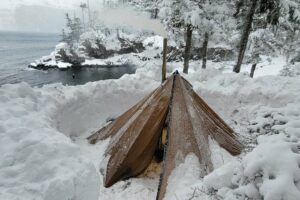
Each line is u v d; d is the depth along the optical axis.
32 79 27.52
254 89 6.93
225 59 24.47
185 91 4.83
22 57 46.03
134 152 4.35
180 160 4.03
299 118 3.38
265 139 2.75
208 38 14.66
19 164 2.42
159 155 4.86
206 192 3.05
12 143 2.75
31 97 4.95
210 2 12.62
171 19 12.45
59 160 2.50
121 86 7.07
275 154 2.34
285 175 2.15
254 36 13.99
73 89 6.21
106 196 3.90
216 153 4.36
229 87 7.55
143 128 4.47
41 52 56.41
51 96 5.38
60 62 36.31
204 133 4.50
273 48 15.43
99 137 5.27
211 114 5.10
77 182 2.29
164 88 4.82
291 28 12.99
